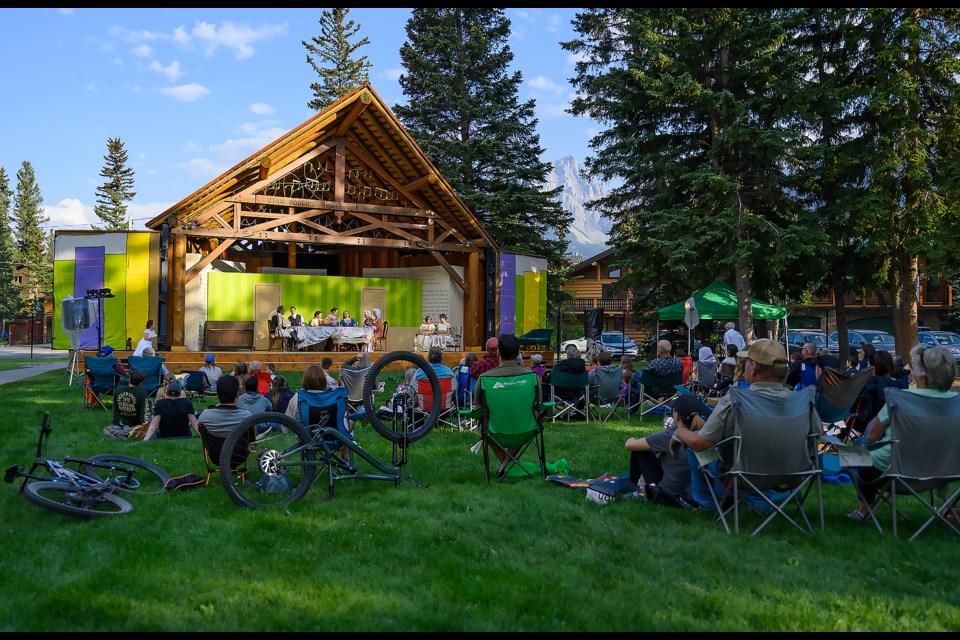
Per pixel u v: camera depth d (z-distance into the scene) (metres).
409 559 4.36
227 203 20.17
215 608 3.58
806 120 22.78
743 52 23.48
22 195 79.31
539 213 34.56
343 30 50.28
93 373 11.74
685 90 22.97
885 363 7.78
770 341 5.20
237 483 6.11
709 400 6.75
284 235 20.84
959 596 3.75
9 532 4.86
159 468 6.58
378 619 3.41
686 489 5.62
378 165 22.64
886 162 20.89
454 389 10.08
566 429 10.13
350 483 6.57
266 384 10.96
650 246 23.97
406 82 37.84
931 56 21.23
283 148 20.30
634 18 25.62
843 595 3.79
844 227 22.91
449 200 23.20
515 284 25.20
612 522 5.19
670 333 26.31
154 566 4.20
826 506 5.75
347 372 6.91
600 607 3.58
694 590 3.85
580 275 44.19
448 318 25.33
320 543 4.70
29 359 32.38
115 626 3.34
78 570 4.14
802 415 4.88
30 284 67.62
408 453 8.13
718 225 22.20
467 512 5.46
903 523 5.29
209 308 22.66
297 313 22.70
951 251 20.62
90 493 5.55
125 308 20.17
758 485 5.00
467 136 36.19
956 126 21.02
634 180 26.22
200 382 12.88
